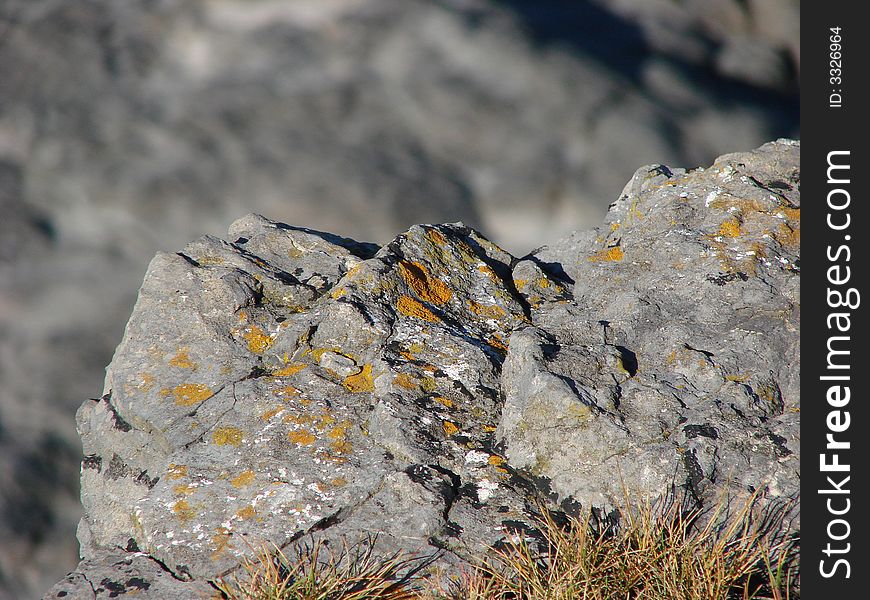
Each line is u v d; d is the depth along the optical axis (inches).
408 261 679.7
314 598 429.7
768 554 447.2
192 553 468.4
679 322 587.2
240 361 603.8
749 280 601.9
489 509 492.7
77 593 454.0
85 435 612.4
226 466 523.5
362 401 567.5
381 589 440.8
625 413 514.6
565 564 441.4
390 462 521.7
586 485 495.2
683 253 644.7
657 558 438.3
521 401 533.0
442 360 591.5
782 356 551.8
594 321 603.5
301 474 513.3
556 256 754.2
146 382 593.3
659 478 483.8
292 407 558.6
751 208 673.6
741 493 479.5
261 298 661.9
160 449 559.8
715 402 520.7
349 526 483.8
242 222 773.3
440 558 462.9
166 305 638.5
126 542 499.2
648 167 781.3
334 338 610.9
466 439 540.1
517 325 650.2
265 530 479.5
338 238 796.6
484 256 751.1
